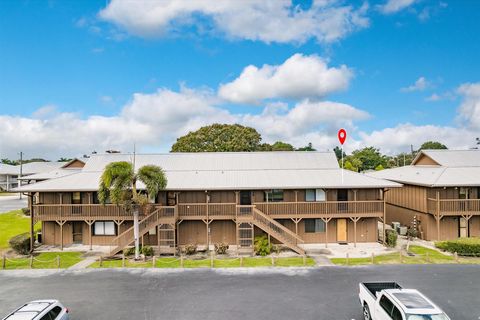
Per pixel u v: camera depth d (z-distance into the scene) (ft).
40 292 60.44
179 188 93.09
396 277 66.18
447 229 100.99
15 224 126.11
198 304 54.49
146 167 82.48
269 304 54.08
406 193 114.01
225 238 99.09
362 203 96.12
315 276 67.56
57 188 94.02
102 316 50.60
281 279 66.03
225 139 197.36
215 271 71.67
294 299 55.93
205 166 110.01
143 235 94.73
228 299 56.34
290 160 112.88
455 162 112.68
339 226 99.91
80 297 57.88
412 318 36.42
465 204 97.76
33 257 85.81
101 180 81.97
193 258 84.07
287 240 88.58
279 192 99.71
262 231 97.55
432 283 62.69
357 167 242.58
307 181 97.30
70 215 95.40
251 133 203.92
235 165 110.32
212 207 95.71
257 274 69.31
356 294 57.77
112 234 99.35
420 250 89.15
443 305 53.11
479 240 84.23
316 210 95.45
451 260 78.43
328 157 114.42
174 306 53.83
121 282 65.21
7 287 63.16
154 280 66.18
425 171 113.60
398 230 110.32
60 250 93.30
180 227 99.25
